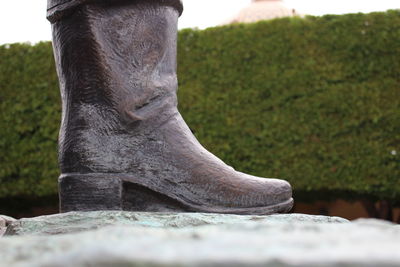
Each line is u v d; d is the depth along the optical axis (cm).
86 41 133
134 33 134
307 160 390
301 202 412
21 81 419
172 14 139
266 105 395
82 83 134
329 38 393
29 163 416
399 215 450
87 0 132
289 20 399
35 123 415
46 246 65
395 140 383
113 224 118
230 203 132
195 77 405
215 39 405
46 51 418
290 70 395
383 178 384
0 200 431
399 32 384
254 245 60
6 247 67
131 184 131
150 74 135
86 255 51
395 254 52
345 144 387
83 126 133
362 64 388
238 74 400
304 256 51
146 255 51
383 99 385
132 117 133
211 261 49
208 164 133
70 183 132
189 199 131
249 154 395
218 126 399
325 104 390
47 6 137
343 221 125
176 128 135
